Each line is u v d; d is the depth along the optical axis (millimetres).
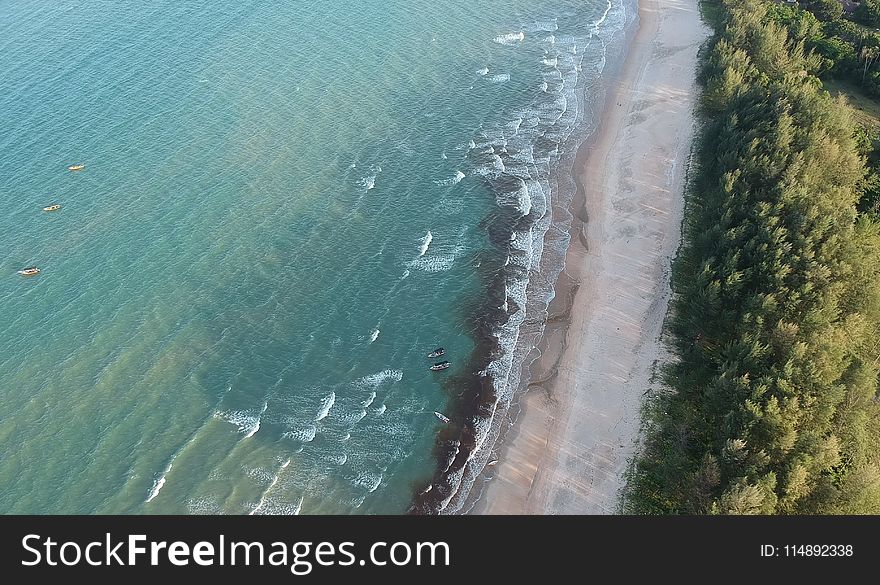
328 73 105500
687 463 57125
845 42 103125
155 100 97875
